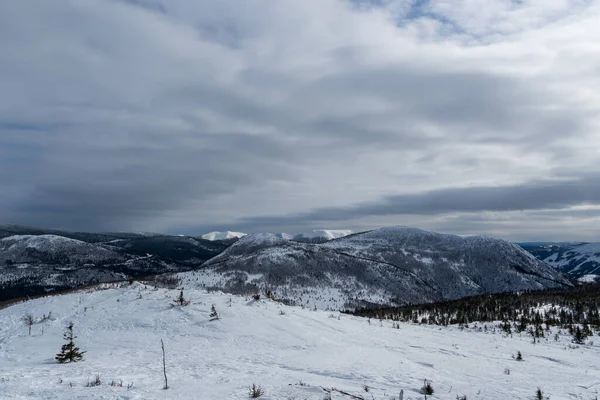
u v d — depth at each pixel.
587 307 78.81
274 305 38.22
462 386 16.69
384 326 38.56
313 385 14.73
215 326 29.70
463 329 53.88
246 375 16.64
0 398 11.83
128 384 14.26
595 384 19.41
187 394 13.04
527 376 20.75
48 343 26.22
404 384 16.30
